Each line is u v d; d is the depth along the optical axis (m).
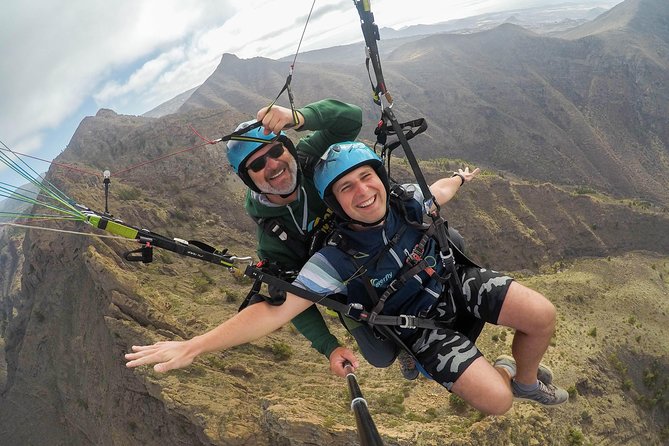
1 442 89.94
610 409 83.69
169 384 49.28
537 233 171.12
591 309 120.69
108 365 65.88
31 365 92.44
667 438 89.94
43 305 94.62
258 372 59.56
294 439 39.44
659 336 111.25
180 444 51.88
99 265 68.25
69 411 80.75
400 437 39.28
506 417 45.31
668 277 159.62
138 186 148.25
